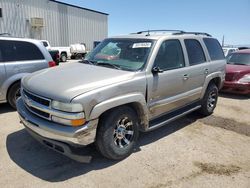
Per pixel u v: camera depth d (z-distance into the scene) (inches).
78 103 114.9
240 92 312.8
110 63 161.8
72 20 1158.3
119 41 176.9
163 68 162.2
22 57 224.2
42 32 1050.7
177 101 179.0
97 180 124.4
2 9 922.1
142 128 154.3
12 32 962.1
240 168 140.4
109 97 126.0
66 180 123.6
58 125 119.8
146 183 123.4
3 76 212.2
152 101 154.9
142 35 175.8
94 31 1277.1
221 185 124.2
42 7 1035.3
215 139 179.2
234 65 339.6
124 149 142.8
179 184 123.6
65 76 138.8
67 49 943.0
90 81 128.0
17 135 173.3
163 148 161.2
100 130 130.2
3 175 125.7
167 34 178.1
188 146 165.6
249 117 234.1
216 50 233.6
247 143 174.6
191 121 215.9
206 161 146.8
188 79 184.7
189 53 190.1
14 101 223.8
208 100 224.1
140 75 145.0
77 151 131.5
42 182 121.3
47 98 122.3
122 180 125.1
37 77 145.6
